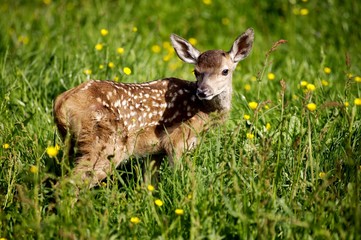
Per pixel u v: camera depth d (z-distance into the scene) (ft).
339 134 33.17
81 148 31.91
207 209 27.32
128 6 61.26
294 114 35.78
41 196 28.58
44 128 36.06
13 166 31.50
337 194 28.96
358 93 38.68
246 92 42.39
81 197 27.99
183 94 35.58
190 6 62.85
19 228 26.78
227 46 56.08
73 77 42.39
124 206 28.43
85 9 60.39
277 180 29.22
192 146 34.22
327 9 58.65
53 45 51.57
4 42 51.57
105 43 47.09
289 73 46.16
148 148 34.96
